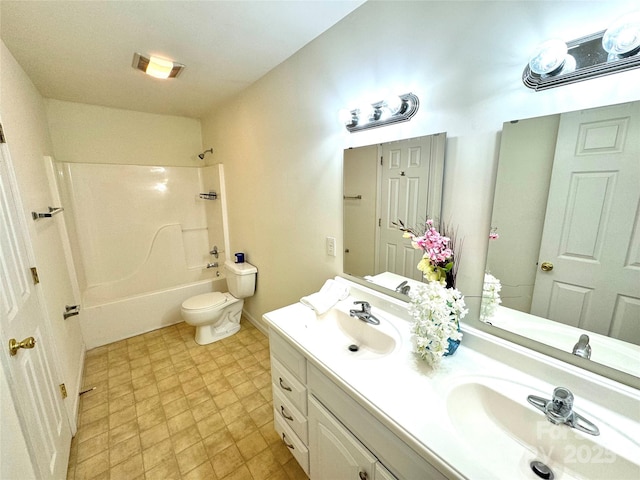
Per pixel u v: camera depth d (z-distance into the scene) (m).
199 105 2.71
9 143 1.28
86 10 1.27
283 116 1.91
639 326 0.73
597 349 0.80
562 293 0.86
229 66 1.88
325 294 1.50
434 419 0.74
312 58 1.61
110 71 1.91
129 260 2.97
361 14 1.31
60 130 2.53
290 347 1.23
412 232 1.24
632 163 0.70
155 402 1.84
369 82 1.33
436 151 1.11
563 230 0.83
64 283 2.00
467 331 1.05
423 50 1.10
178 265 3.26
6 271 1.02
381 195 1.36
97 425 1.66
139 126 2.93
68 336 1.87
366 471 0.88
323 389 1.05
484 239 1.02
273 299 2.39
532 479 0.69
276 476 1.37
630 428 0.70
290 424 1.34
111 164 2.80
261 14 1.35
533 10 0.81
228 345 2.50
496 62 0.91
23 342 0.97
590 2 0.72
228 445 1.53
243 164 2.49
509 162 0.92
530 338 0.93
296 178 1.90
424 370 0.94
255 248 2.54
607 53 0.71
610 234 0.75
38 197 1.69
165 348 2.46
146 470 1.39
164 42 1.57
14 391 0.90
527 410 0.77
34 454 0.99
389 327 1.22
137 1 1.22
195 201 3.36
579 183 0.79
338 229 1.64
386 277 1.40
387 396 0.82
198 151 3.34
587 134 0.76
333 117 1.55
